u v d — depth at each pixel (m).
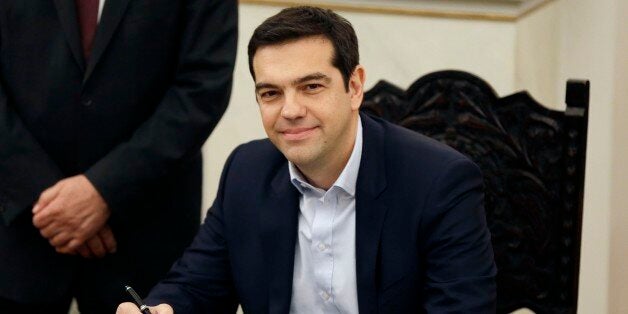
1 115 3.15
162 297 2.74
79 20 3.18
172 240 3.32
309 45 2.39
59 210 3.07
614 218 3.95
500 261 3.12
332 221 2.62
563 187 3.02
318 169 2.56
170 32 3.20
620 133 3.94
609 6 4.05
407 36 4.89
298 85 2.39
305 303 2.66
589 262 4.13
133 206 3.16
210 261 2.81
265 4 4.81
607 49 4.06
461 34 4.88
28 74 3.19
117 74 3.17
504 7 4.86
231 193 2.78
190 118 3.15
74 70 3.16
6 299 3.21
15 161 3.14
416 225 2.54
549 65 4.55
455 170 2.58
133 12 3.16
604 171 4.04
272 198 2.70
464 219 2.55
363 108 3.26
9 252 3.20
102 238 3.21
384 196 2.58
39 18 3.17
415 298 2.58
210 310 2.82
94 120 3.18
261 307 2.67
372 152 2.62
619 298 3.90
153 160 3.12
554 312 3.05
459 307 2.46
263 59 2.41
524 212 3.09
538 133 3.06
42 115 3.18
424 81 3.21
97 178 3.09
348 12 4.88
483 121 3.14
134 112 3.20
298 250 2.67
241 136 4.88
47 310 3.28
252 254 2.70
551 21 4.55
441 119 3.19
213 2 3.22
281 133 2.45
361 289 2.56
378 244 2.56
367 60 4.90
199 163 3.40
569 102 3.02
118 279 3.27
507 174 3.11
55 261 3.22
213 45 3.21
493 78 4.87
